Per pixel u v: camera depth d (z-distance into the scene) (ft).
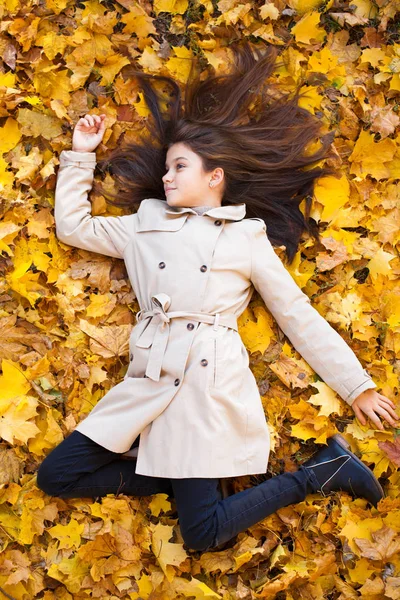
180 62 7.55
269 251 6.80
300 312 6.73
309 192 7.36
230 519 6.22
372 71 7.75
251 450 6.39
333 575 6.52
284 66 7.69
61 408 6.74
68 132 7.25
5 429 6.44
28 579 6.28
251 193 7.15
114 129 7.30
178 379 6.25
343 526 6.56
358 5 7.79
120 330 6.89
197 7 7.65
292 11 7.75
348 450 6.75
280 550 6.44
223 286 6.55
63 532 6.38
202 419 6.18
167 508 6.59
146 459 6.27
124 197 7.22
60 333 6.85
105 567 6.31
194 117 7.23
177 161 6.79
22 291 6.79
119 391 6.44
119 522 6.45
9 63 7.16
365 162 7.53
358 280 7.40
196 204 6.81
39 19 7.26
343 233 7.36
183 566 6.43
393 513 6.61
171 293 6.44
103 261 7.08
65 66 7.34
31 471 6.58
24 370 6.72
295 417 6.83
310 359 6.75
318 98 7.56
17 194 6.97
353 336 7.04
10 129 7.18
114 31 7.57
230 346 6.47
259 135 7.18
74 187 6.90
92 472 6.42
